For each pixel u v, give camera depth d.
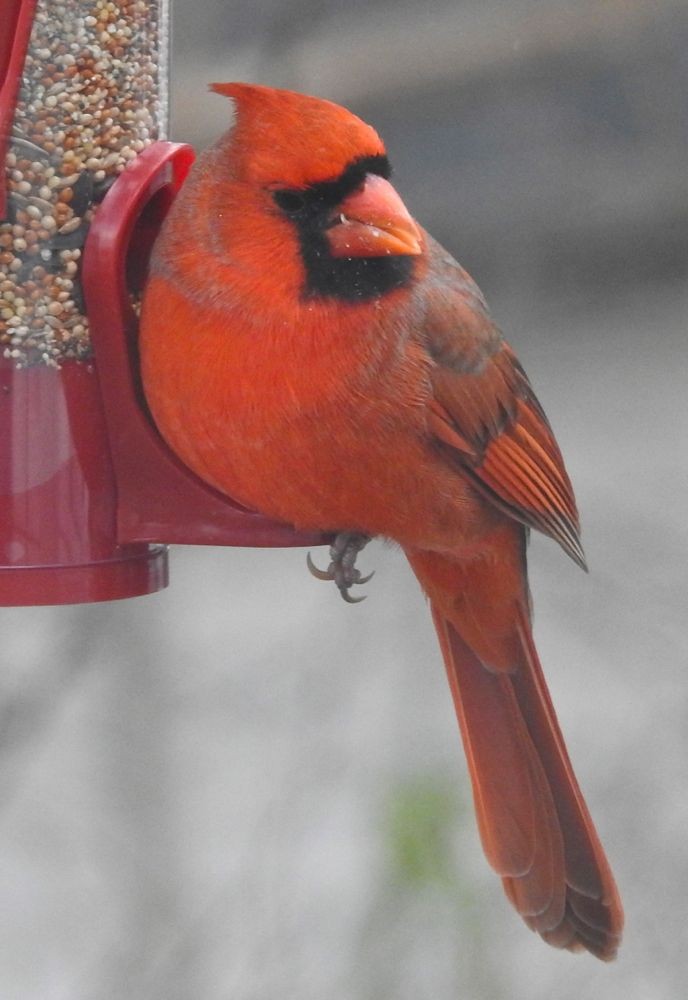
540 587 11.55
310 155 6.09
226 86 6.27
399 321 6.48
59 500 6.68
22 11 6.62
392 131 14.66
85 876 10.38
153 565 6.94
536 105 14.55
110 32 6.80
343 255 6.18
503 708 7.48
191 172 6.43
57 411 6.68
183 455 6.52
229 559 14.18
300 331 6.21
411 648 11.37
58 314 6.68
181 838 10.54
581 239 15.23
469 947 8.53
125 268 6.68
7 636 11.65
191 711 11.16
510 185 14.95
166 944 9.66
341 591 7.00
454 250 15.14
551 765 7.43
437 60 13.55
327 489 6.54
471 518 7.05
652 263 15.45
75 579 6.70
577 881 7.36
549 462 7.35
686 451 14.77
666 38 13.77
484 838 7.45
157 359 6.36
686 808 9.57
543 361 15.69
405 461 6.64
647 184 14.91
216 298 6.22
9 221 6.67
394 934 8.55
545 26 13.49
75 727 10.68
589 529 11.46
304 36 11.85
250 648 12.16
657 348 15.66
